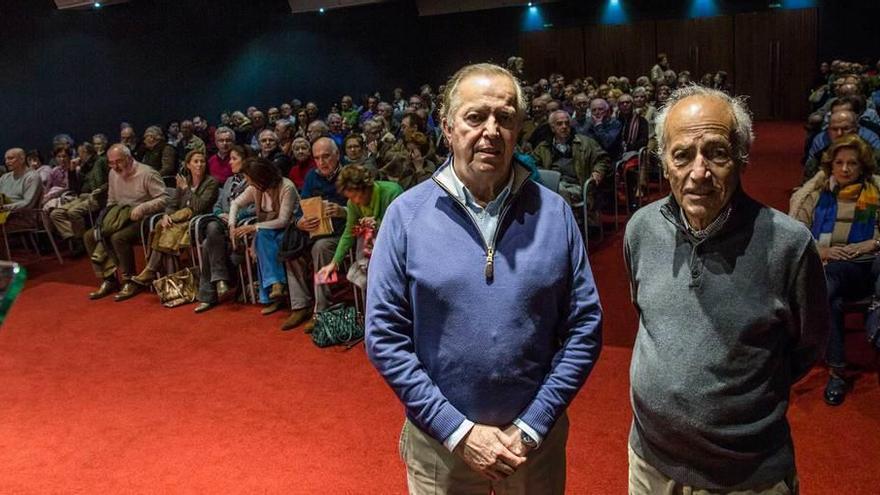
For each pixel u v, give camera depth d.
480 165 1.51
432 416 1.54
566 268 1.61
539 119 8.23
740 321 1.42
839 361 3.21
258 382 3.91
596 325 1.63
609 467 2.87
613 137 7.37
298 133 8.55
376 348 1.58
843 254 3.22
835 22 15.75
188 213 5.40
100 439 3.38
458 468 1.65
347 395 3.69
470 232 1.55
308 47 16.12
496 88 1.51
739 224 1.43
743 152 1.43
